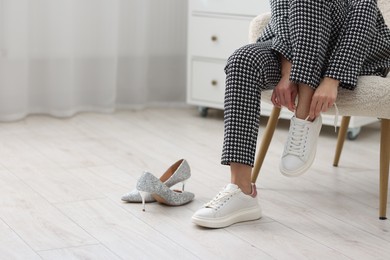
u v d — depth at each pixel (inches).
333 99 82.8
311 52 82.4
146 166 108.4
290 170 84.4
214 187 98.7
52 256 73.4
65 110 138.3
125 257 73.6
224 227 82.7
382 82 84.7
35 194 93.4
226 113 81.9
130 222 83.8
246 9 132.1
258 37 95.3
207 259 73.5
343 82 83.1
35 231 80.4
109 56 142.3
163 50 150.9
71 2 137.3
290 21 83.7
